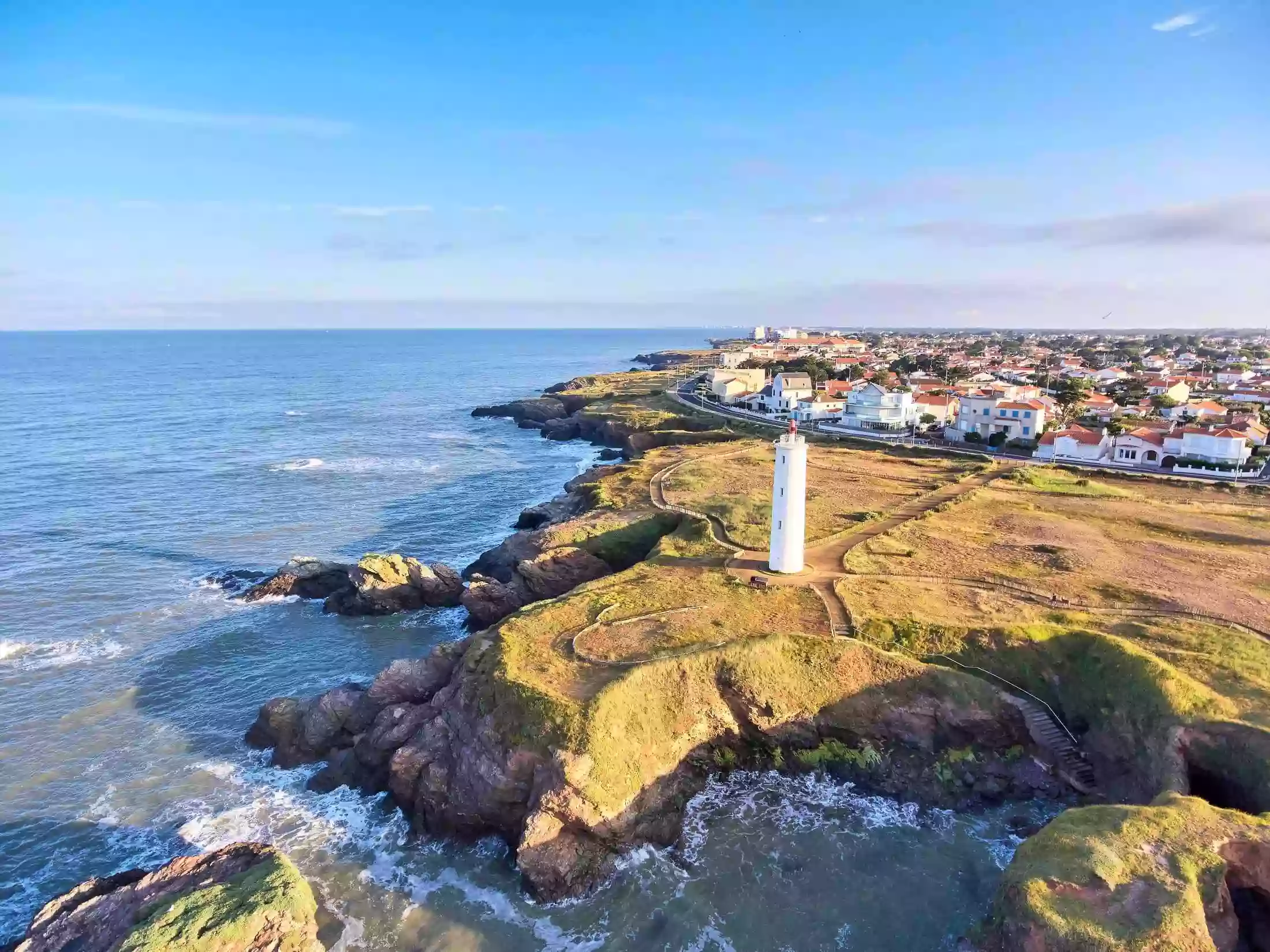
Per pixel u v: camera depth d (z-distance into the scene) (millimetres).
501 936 27500
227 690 45000
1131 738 31734
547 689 33594
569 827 30109
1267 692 31828
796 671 36500
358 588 55188
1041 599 42344
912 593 43438
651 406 140750
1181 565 48375
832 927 27188
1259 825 24953
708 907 28297
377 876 30656
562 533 57625
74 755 38500
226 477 97375
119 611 55312
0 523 74875
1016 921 22766
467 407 181125
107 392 194000
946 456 88562
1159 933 20875
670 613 41531
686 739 34312
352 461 110875
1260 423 99000
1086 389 128125
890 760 34688
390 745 36062
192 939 24391
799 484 46156
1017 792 33250
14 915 28875
